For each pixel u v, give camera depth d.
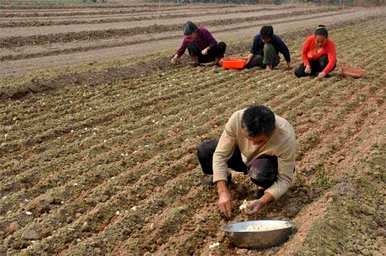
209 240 4.96
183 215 5.30
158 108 8.77
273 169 5.07
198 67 12.08
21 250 4.79
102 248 4.79
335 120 8.16
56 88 9.62
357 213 5.34
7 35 15.31
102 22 20.20
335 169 6.36
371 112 8.70
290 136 4.94
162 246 4.84
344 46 15.38
